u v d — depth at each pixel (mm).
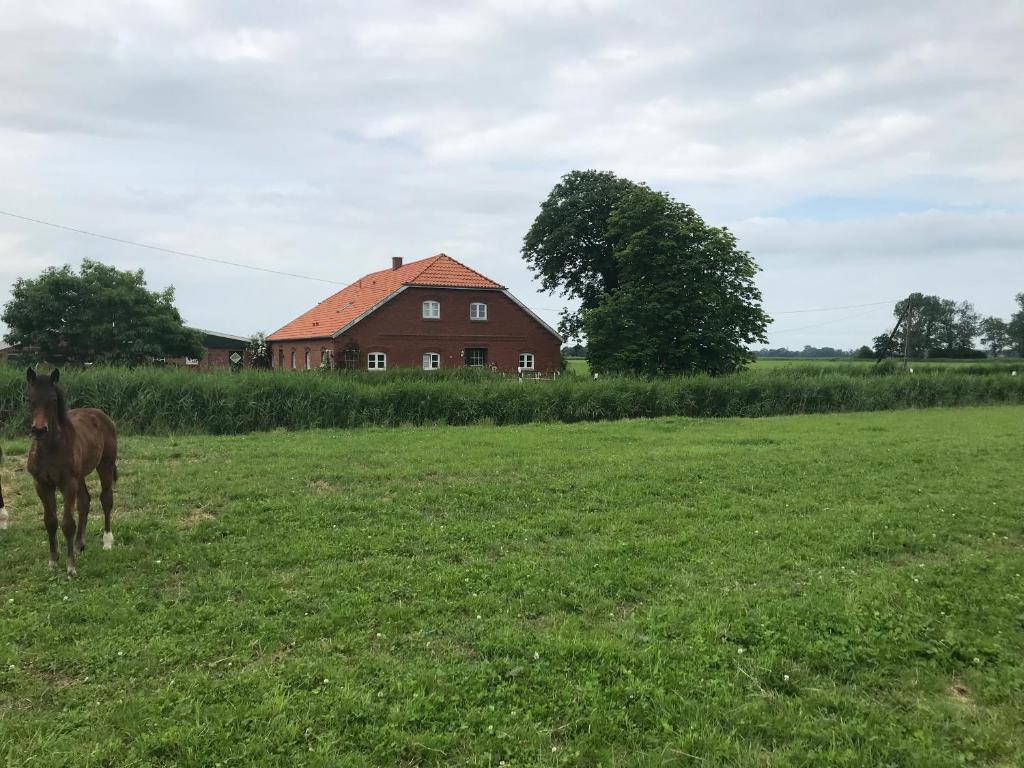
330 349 43688
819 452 14773
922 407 31297
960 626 5461
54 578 6457
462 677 4539
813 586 6395
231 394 18547
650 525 8664
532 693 4367
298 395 19328
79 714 4098
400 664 4746
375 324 43656
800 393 28266
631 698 4316
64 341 41125
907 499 10188
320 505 9336
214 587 6246
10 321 40469
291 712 4102
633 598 6184
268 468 11938
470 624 5480
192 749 3723
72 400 17250
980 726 4051
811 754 3717
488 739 3875
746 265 40188
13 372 17328
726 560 7227
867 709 4234
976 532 8477
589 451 14664
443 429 19094
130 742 3834
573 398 23453
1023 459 13977
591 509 9500
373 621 5508
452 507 9469
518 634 5215
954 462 13469
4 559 6988
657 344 37656
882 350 66250
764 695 4395
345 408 19844
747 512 9289
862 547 7746
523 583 6398
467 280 46281
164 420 17781
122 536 7812
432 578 6492
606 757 3719
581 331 40156
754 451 14883
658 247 38094
